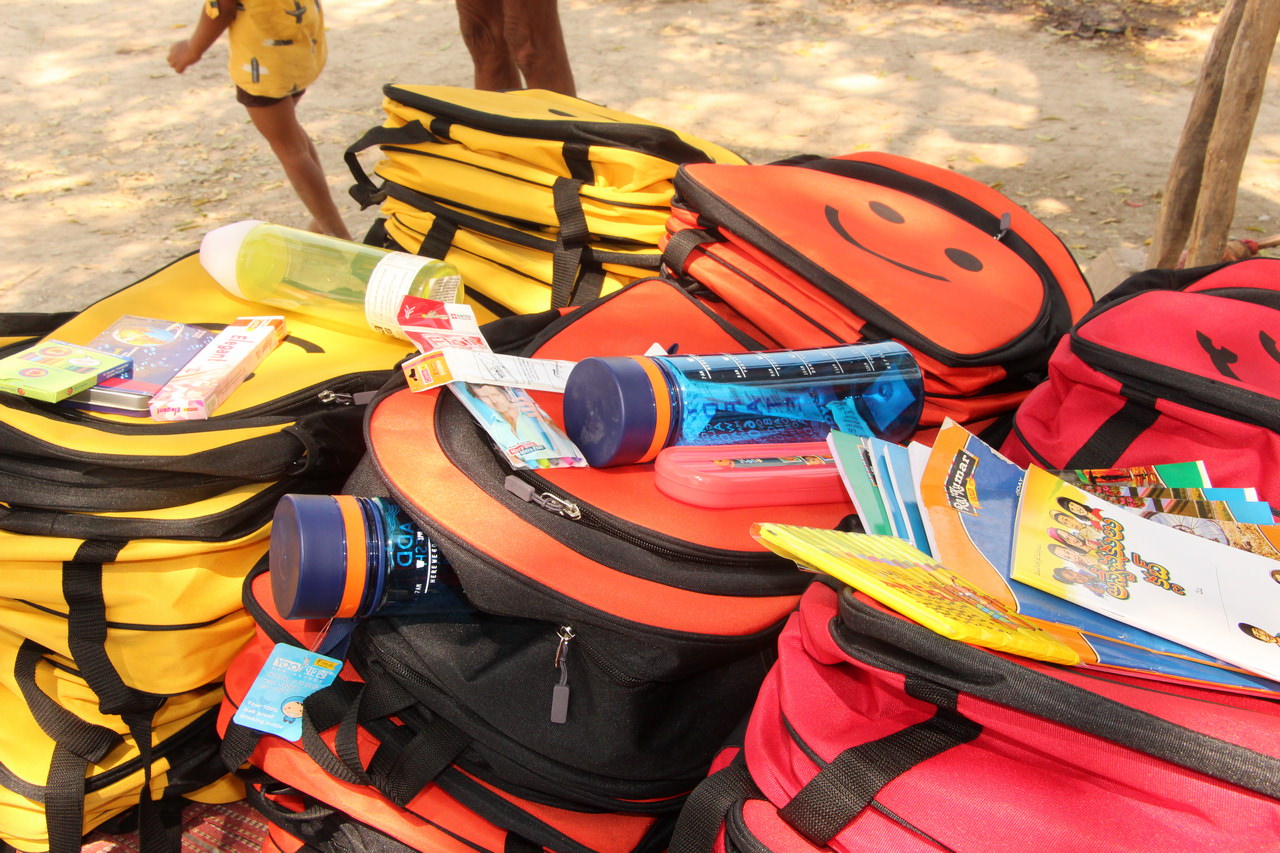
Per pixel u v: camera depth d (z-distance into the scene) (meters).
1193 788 0.76
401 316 1.43
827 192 1.68
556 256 1.72
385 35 6.00
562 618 1.07
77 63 5.59
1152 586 1.04
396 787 1.13
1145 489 1.24
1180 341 1.28
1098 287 2.81
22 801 1.33
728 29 6.16
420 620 1.19
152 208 3.90
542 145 1.70
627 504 1.18
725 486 1.18
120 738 1.37
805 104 5.05
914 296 1.44
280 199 3.94
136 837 1.50
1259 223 3.79
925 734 0.87
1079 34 5.94
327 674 1.22
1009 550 1.06
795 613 1.08
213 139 4.58
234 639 1.37
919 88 5.23
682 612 1.08
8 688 1.41
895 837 0.81
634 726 1.12
